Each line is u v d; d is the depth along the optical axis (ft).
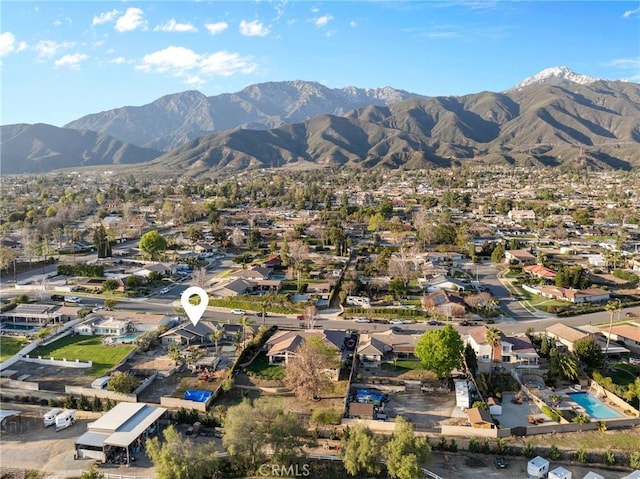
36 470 244.63
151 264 615.57
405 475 226.38
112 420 269.64
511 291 532.32
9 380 324.80
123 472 242.37
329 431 271.28
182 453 232.12
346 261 650.43
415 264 600.39
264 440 243.19
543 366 349.41
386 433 269.23
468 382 323.98
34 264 641.40
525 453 253.03
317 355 319.88
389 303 485.56
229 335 403.54
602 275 588.09
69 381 331.57
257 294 513.86
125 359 361.51
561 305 476.54
